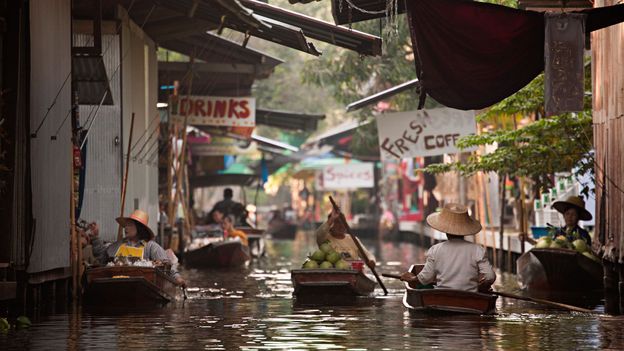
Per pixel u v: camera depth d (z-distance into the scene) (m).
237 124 42.31
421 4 18.88
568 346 15.92
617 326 18.53
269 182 103.69
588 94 28.98
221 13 23.50
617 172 23.94
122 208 25.73
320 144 67.25
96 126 29.22
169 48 41.00
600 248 25.73
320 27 26.45
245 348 15.87
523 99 29.80
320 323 19.23
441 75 19.11
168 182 39.34
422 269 22.16
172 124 42.25
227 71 41.22
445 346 15.98
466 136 32.44
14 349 15.88
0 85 20.30
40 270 21.22
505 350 15.51
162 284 23.12
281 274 35.09
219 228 42.91
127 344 16.39
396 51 52.81
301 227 101.12
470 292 20.12
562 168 30.38
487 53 18.97
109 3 28.78
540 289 27.03
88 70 26.19
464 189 46.88
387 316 20.33
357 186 69.88
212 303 23.59
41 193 21.22
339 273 24.09
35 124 20.77
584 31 18.58
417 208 70.19
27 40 20.41
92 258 26.55
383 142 35.19
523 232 32.62
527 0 20.92
